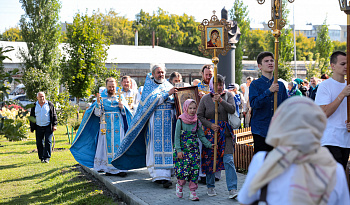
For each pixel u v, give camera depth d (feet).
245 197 6.62
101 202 20.12
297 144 6.10
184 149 18.49
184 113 18.56
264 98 15.40
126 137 22.79
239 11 112.78
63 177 27.09
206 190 20.51
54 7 71.05
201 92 22.26
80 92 54.19
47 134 33.73
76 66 53.52
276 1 15.23
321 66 129.29
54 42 71.36
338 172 6.42
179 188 19.02
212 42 19.08
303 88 36.52
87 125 26.96
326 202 6.18
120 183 22.84
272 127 6.44
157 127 21.99
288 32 103.50
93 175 27.32
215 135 18.28
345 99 14.53
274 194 6.23
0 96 13.96
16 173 29.37
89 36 53.98
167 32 188.34
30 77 59.11
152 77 22.95
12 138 13.32
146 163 22.70
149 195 19.74
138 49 97.19
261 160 6.67
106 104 25.75
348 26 13.94
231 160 18.49
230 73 36.52
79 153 26.91
